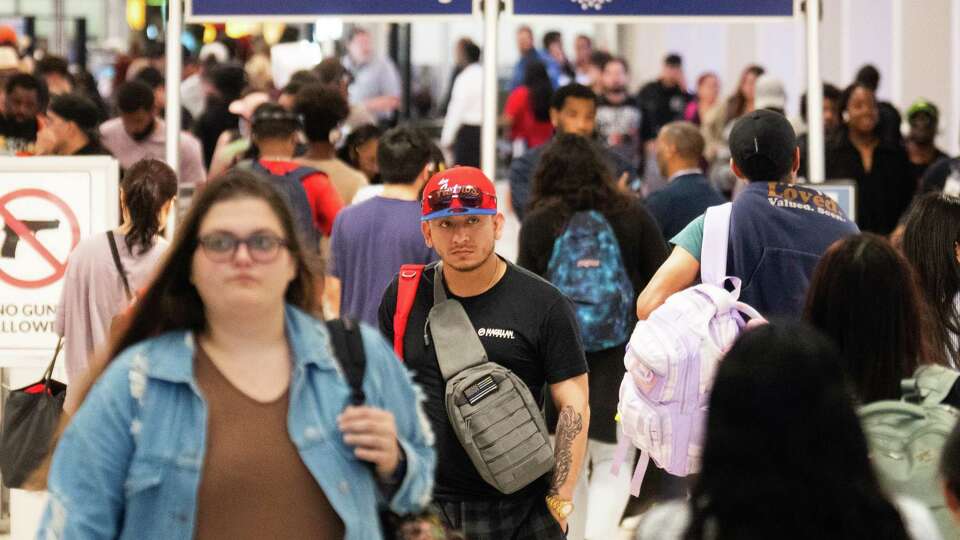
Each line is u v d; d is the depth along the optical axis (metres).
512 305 6.52
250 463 4.27
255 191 4.38
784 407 3.49
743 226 7.14
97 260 8.00
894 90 23.12
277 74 25.86
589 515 8.62
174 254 4.37
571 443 6.48
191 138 13.82
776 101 16.50
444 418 6.45
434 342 6.45
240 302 4.30
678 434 6.40
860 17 25.91
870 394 5.26
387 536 4.57
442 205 6.41
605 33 41.16
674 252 7.32
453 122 24.23
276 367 4.39
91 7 40.44
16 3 39.38
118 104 13.69
